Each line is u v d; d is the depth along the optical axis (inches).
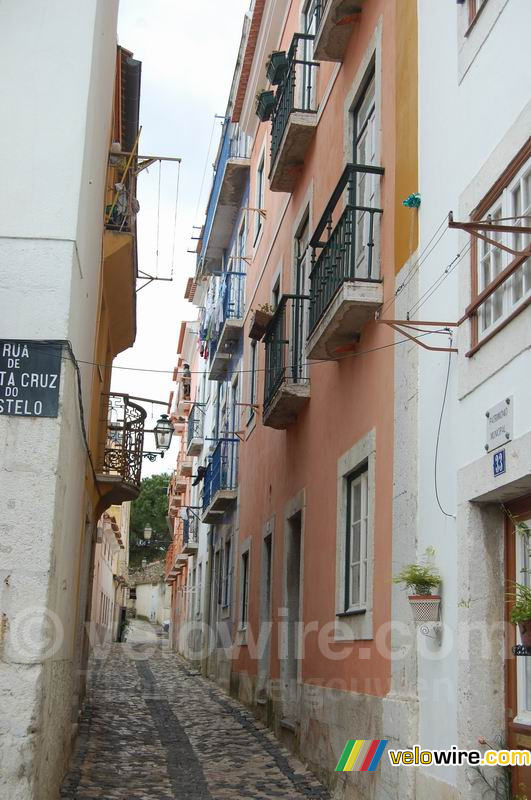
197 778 346.0
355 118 363.9
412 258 274.2
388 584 275.4
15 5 283.4
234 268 767.1
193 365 1339.8
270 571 526.9
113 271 446.6
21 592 240.7
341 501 341.7
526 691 197.0
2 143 271.7
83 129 275.9
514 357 197.0
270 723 470.3
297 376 425.4
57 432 251.4
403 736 242.8
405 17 295.4
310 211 435.2
